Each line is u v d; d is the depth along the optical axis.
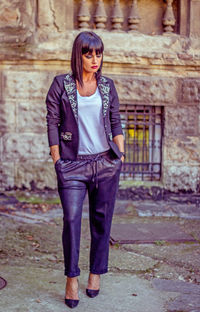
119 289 3.02
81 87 2.69
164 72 5.86
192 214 5.39
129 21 5.83
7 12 5.46
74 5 5.77
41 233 4.40
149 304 2.79
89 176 2.72
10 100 5.67
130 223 4.90
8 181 5.73
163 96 5.84
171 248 4.07
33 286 3.00
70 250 2.66
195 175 5.93
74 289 2.71
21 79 5.66
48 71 5.70
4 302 2.72
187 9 5.82
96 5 5.80
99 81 2.75
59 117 2.75
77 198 2.70
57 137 2.75
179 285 3.16
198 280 3.28
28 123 5.73
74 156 2.71
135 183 5.91
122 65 5.77
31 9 5.54
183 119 5.89
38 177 5.77
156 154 6.03
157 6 5.91
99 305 2.74
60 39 5.61
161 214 5.35
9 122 5.70
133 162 6.02
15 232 4.38
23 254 3.74
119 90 5.80
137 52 5.68
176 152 5.91
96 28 5.81
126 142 6.04
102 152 2.74
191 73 5.89
